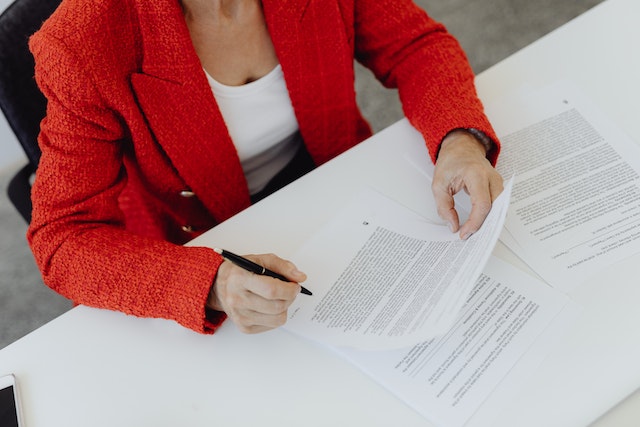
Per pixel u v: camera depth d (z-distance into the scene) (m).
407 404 0.67
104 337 0.78
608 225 0.77
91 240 0.82
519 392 0.66
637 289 0.71
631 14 1.01
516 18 2.08
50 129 0.82
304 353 0.73
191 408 0.71
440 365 0.69
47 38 0.77
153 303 0.76
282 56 0.93
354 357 0.71
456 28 2.10
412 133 0.93
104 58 0.79
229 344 0.75
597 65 0.96
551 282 0.73
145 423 0.71
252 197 1.17
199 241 0.85
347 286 0.76
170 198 1.02
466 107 0.88
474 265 0.70
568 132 0.88
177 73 0.85
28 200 1.07
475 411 0.65
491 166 0.84
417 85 0.97
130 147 0.93
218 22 0.88
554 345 0.68
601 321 0.70
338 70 0.99
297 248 0.82
